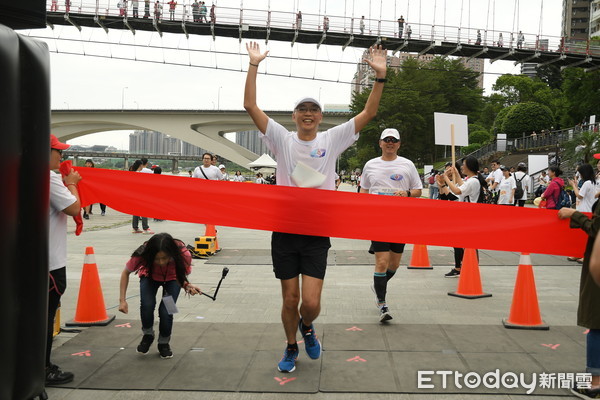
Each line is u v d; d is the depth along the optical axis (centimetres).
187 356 489
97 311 592
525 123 5944
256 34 3359
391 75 7456
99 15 3127
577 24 11388
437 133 851
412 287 805
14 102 273
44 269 300
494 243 499
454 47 3544
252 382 429
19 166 279
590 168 1004
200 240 1084
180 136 8644
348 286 813
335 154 457
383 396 405
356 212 465
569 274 929
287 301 441
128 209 483
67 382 427
